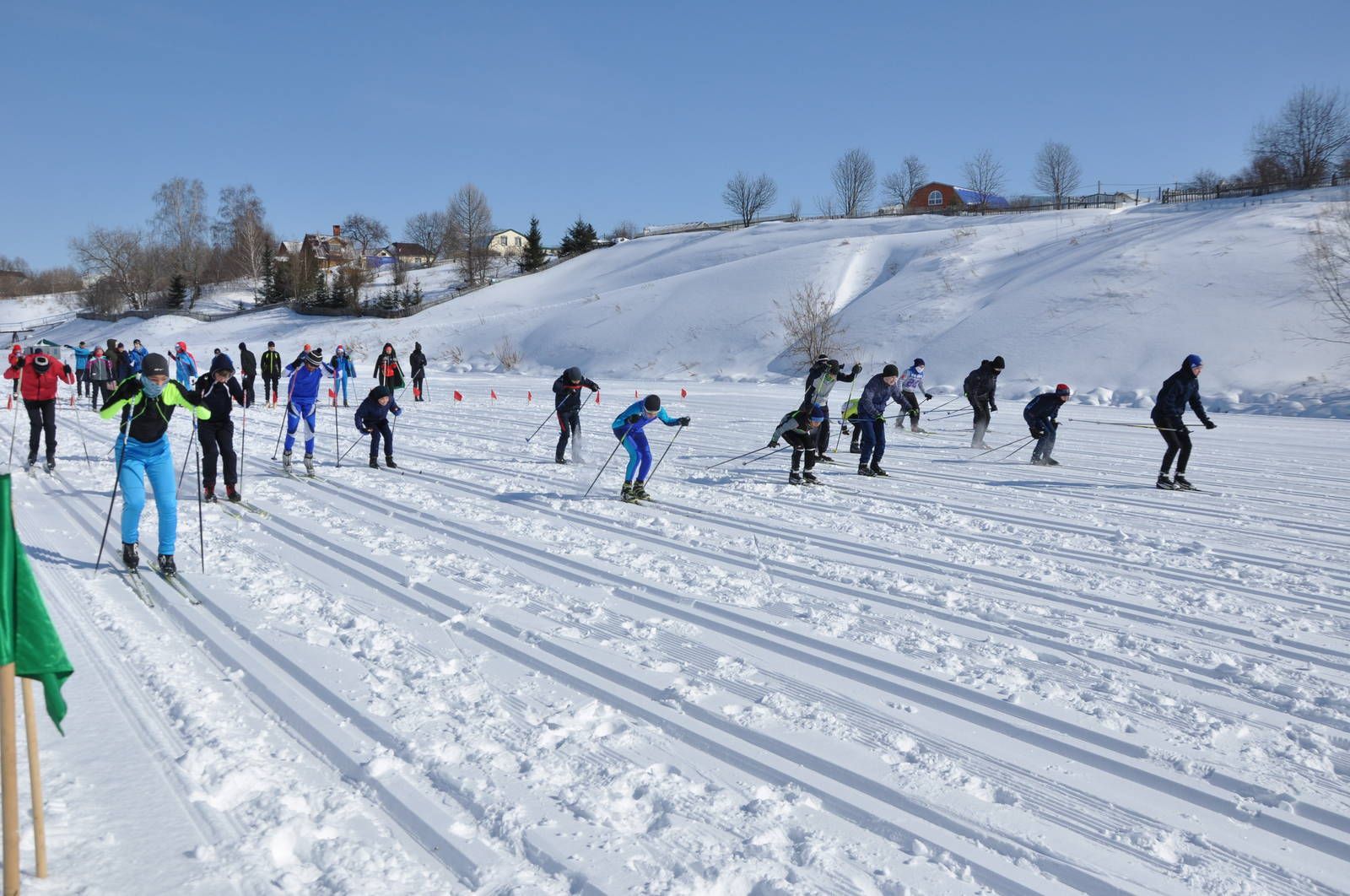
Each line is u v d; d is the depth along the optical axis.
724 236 72.38
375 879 2.88
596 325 50.12
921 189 85.81
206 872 2.84
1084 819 3.39
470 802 3.38
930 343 36.22
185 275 87.88
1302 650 5.32
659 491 10.34
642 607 5.87
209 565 6.69
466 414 20.47
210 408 9.04
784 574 6.77
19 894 2.59
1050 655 5.13
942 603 6.07
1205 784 3.67
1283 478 12.30
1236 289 31.53
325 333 60.62
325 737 3.86
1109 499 10.47
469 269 81.12
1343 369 26.00
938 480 11.57
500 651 5.00
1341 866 3.13
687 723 4.12
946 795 3.53
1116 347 30.62
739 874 2.97
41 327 87.38
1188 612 6.02
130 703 4.13
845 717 4.22
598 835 3.18
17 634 2.57
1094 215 54.59
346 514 8.82
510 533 7.96
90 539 7.41
